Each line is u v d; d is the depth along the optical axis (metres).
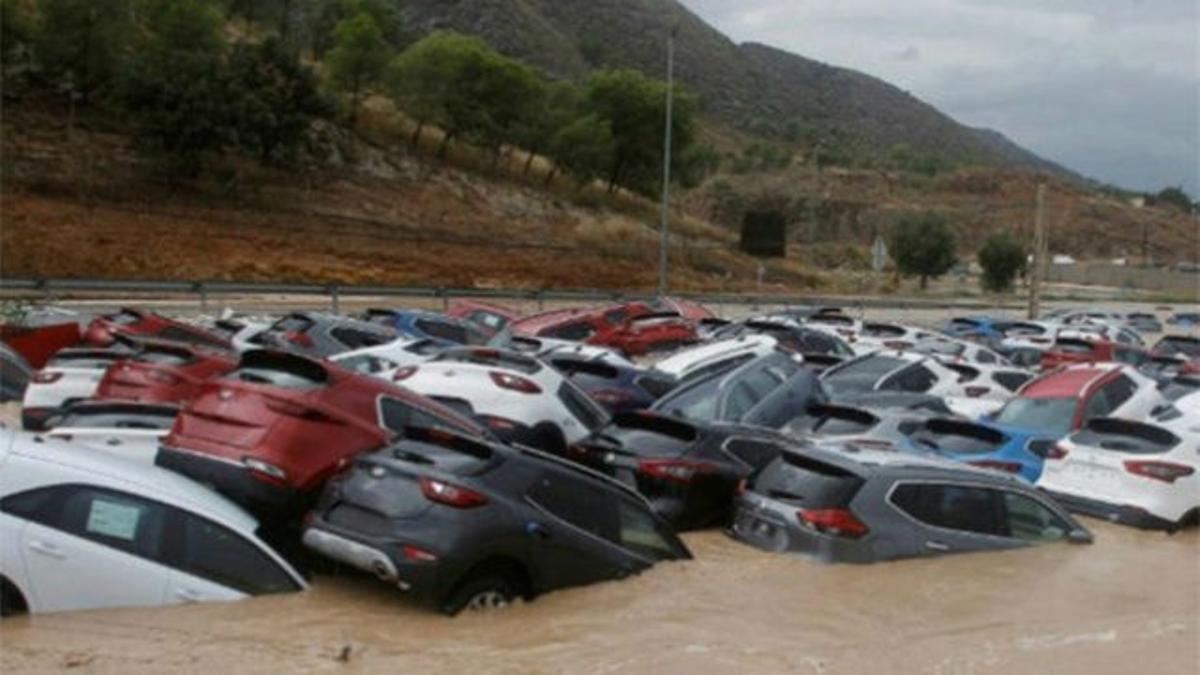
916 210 153.12
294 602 8.47
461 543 8.35
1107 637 9.04
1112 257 164.12
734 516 11.23
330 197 64.19
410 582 8.24
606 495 9.56
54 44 59.88
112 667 7.06
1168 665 8.38
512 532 8.64
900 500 10.53
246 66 62.94
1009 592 10.02
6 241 45.38
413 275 55.88
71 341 21.75
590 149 82.75
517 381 13.82
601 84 90.44
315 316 22.88
